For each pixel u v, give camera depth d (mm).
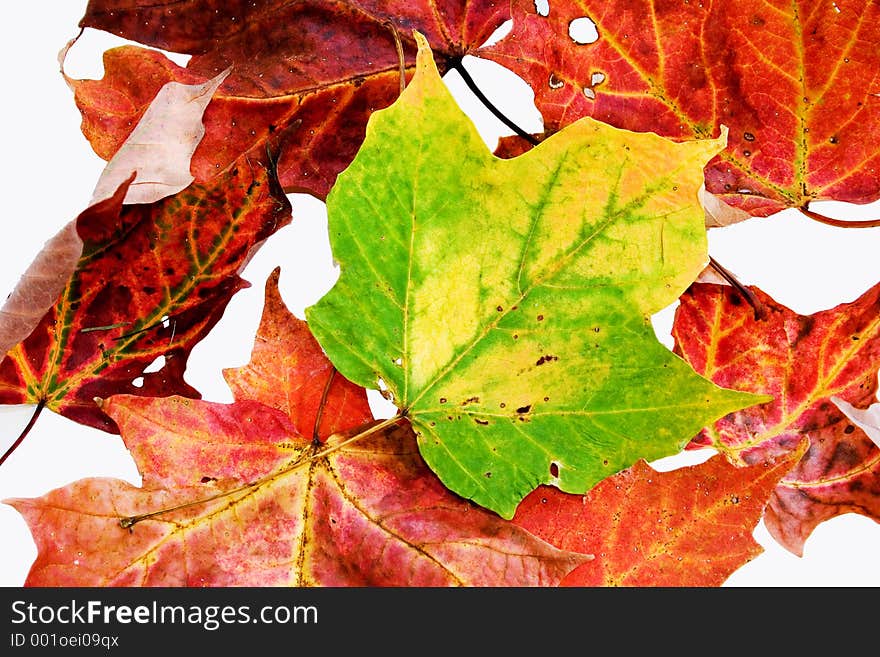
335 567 443
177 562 439
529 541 437
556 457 438
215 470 444
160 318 473
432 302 433
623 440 436
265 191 463
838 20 458
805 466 478
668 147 414
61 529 434
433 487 444
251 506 444
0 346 452
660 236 421
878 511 476
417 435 441
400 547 442
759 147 476
